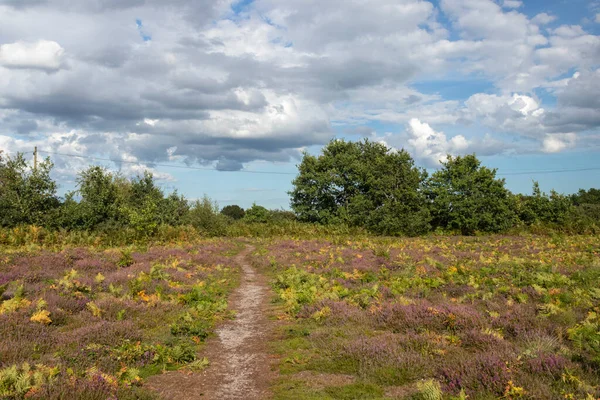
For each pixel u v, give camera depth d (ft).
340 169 227.61
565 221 163.73
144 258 79.00
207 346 33.60
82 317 37.11
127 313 39.17
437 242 128.98
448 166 190.90
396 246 112.88
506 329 31.14
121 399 21.40
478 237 157.07
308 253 98.32
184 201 186.09
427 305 37.68
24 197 122.83
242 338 36.14
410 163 201.16
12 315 33.24
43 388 20.08
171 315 40.73
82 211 125.80
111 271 65.31
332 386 24.35
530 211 181.78
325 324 37.91
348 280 58.59
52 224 122.31
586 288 43.80
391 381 24.45
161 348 29.78
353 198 213.25
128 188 191.01
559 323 31.78
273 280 66.44
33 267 60.70
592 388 20.16
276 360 29.91
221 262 85.92
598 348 24.44
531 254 82.84
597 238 116.88
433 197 195.00
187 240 128.98
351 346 29.22
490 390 21.27
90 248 91.91
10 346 27.09
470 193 181.27
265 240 153.28
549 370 22.26
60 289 44.96
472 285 48.67
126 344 29.78
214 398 23.72
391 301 42.27
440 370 24.36
